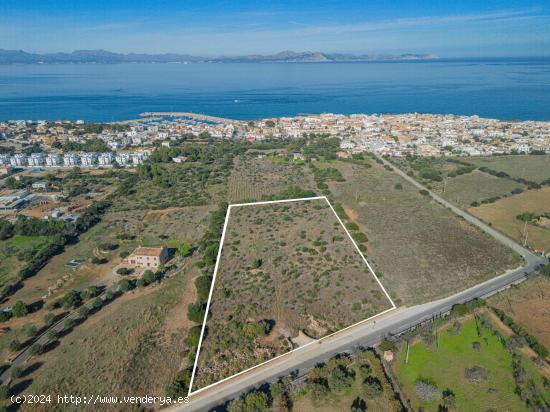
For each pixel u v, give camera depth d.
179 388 88.94
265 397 84.12
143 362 99.44
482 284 132.38
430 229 163.12
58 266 157.50
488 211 193.62
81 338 111.00
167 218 197.62
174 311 120.25
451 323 112.12
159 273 148.12
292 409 85.38
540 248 157.62
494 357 100.50
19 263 159.38
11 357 104.88
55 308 128.12
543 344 105.50
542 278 134.38
